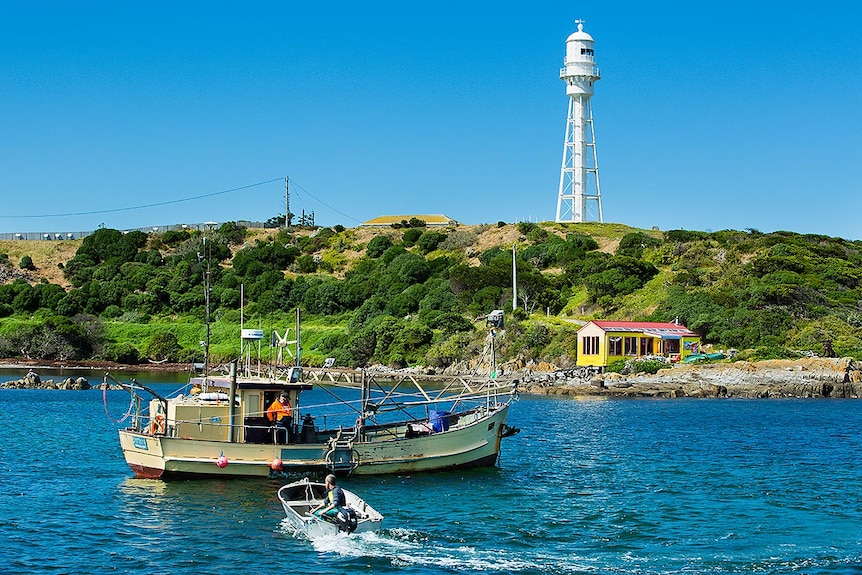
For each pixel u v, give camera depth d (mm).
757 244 158500
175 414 45812
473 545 35812
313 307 166250
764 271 145500
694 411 89375
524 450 60438
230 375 45938
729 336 126812
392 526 38219
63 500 42500
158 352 151625
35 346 152625
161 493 43562
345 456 46219
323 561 33469
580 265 161375
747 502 44031
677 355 124750
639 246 168250
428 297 155250
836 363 113625
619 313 141875
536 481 48594
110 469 51094
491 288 153250
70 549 34875
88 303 171625
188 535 36688
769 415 85312
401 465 47875
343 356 138625
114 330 160125
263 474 45594
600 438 67062
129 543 35625
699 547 36062
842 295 139625
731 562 34125
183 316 169875
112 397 101812
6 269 198000
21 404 92250
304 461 45562
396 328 139750
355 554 34250
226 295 172125
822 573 32938
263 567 32812
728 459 57031
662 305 137750
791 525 39562
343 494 38031
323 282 174875
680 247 160500
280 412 46500
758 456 58375
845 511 42281
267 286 176875
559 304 151625
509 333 134375
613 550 35500
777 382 112375
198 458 44938
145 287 178875
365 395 49750
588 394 109312
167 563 33219
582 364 126000
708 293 138125
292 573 32219
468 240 196625
